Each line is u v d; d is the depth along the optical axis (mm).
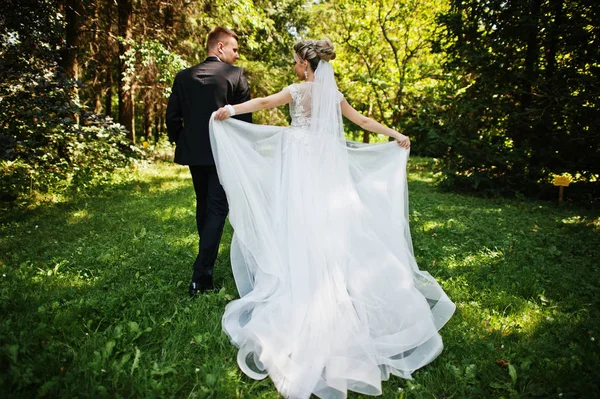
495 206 6832
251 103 2684
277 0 14758
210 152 2900
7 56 5758
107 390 1823
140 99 12109
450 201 7207
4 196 4848
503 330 2520
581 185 7719
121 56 8945
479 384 1981
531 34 7602
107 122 7672
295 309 2262
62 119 6070
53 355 1964
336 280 2391
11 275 3035
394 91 14875
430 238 4578
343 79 15234
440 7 13789
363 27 15062
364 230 2682
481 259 3869
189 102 2895
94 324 2398
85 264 3393
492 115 8273
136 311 2520
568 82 7258
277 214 2703
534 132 7914
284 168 2754
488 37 8133
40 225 4641
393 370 2107
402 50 15461
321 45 2682
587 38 7012
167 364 2031
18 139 5617
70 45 8133
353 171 2975
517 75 7609
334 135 2711
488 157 7965
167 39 10156
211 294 2797
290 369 1992
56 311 2453
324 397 1902
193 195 6715
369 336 2248
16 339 2057
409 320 2334
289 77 15359
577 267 3643
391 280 2510
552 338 2416
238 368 2066
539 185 7832
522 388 1942
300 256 2412
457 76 9109
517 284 3209
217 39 3021
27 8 5750
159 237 4270
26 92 5691
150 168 9961
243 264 2828
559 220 5699
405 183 2963
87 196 6395
